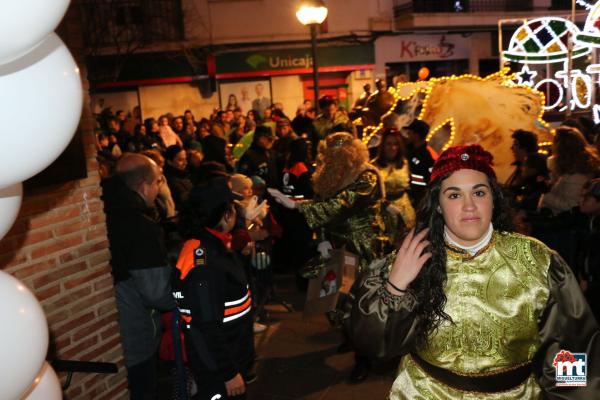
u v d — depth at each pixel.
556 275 2.06
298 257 6.76
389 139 5.94
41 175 3.02
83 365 2.81
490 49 22.19
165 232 5.69
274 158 8.13
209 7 18.16
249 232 5.14
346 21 19.84
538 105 7.81
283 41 19.02
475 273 2.09
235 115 14.74
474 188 2.04
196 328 3.06
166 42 17.39
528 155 5.95
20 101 1.41
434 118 7.78
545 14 21.95
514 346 2.08
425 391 2.17
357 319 2.13
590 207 3.98
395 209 4.66
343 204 4.39
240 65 18.72
